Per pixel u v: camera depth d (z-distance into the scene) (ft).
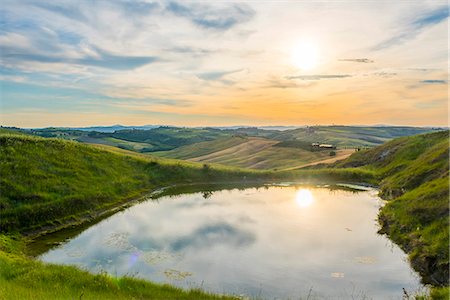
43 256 124.98
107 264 118.21
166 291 83.92
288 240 143.74
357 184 299.99
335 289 99.86
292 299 94.12
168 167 299.17
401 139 359.05
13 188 167.63
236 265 117.91
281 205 214.90
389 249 130.52
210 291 98.17
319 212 194.49
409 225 138.21
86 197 190.19
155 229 159.33
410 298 92.53
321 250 131.85
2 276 78.74
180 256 125.70
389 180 264.93
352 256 124.77
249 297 94.94
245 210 199.72
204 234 152.15
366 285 102.32
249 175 315.99
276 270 113.70
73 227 160.86
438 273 100.94
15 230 144.56
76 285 78.28
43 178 190.29
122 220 174.81
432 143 305.53
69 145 254.88
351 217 182.19
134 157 302.04
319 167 403.95
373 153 371.76
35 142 230.27
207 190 271.28
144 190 249.14
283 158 576.20
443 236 112.16
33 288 69.97
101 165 248.73
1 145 205.36
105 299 68.23
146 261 120.98
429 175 204.85
